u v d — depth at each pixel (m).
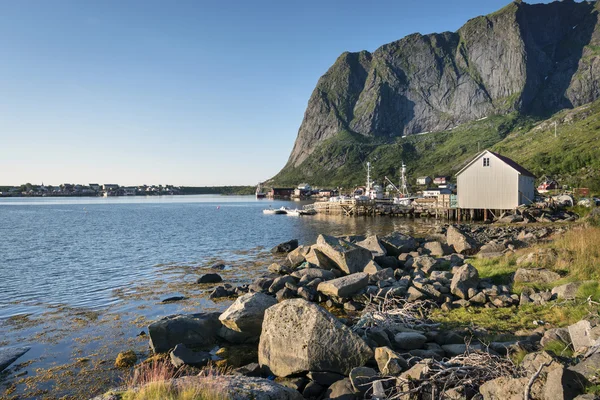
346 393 7.99
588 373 5.44
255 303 12.12
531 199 56.78
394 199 89.69
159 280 22.72
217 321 12.63
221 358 10.91
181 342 11.82
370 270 19.66
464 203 54.94
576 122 163.38
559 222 44.53
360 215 81.38
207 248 36.81
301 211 89.06
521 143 175.12
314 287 17.53
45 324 14.77
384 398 7.14
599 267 14.22
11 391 9.65
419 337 10.40
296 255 24.48
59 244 40.00
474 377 7.07
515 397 5.74
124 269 26.38
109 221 72.81
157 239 44.22
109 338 13.20
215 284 21.42
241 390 6.50
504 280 15.99
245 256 31.70
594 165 96.25
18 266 27.77
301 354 9.23
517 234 36.06
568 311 11.33
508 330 11.09
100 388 9.73
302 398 7.47
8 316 15.90
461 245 25.67
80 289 20.70
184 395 6.04
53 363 11.25
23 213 101.38
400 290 15.72
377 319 12.26
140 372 10.35
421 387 6.86
